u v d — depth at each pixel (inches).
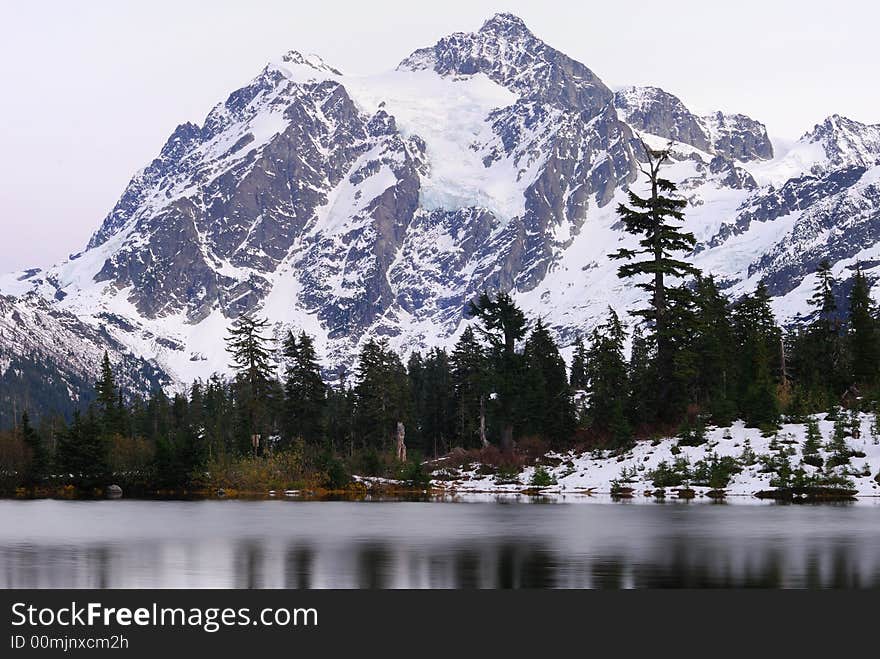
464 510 3334.2
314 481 4881.9
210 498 4306.1
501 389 5428.2
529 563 2022.6
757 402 4441.4
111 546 2337.6
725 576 1856.5
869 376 5452.8
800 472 3750.0
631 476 4252.0
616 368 5890.8
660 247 4800.7
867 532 2502.5
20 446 5949.8
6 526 2839.6
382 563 2039.9
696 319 4817.9
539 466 4940.9
